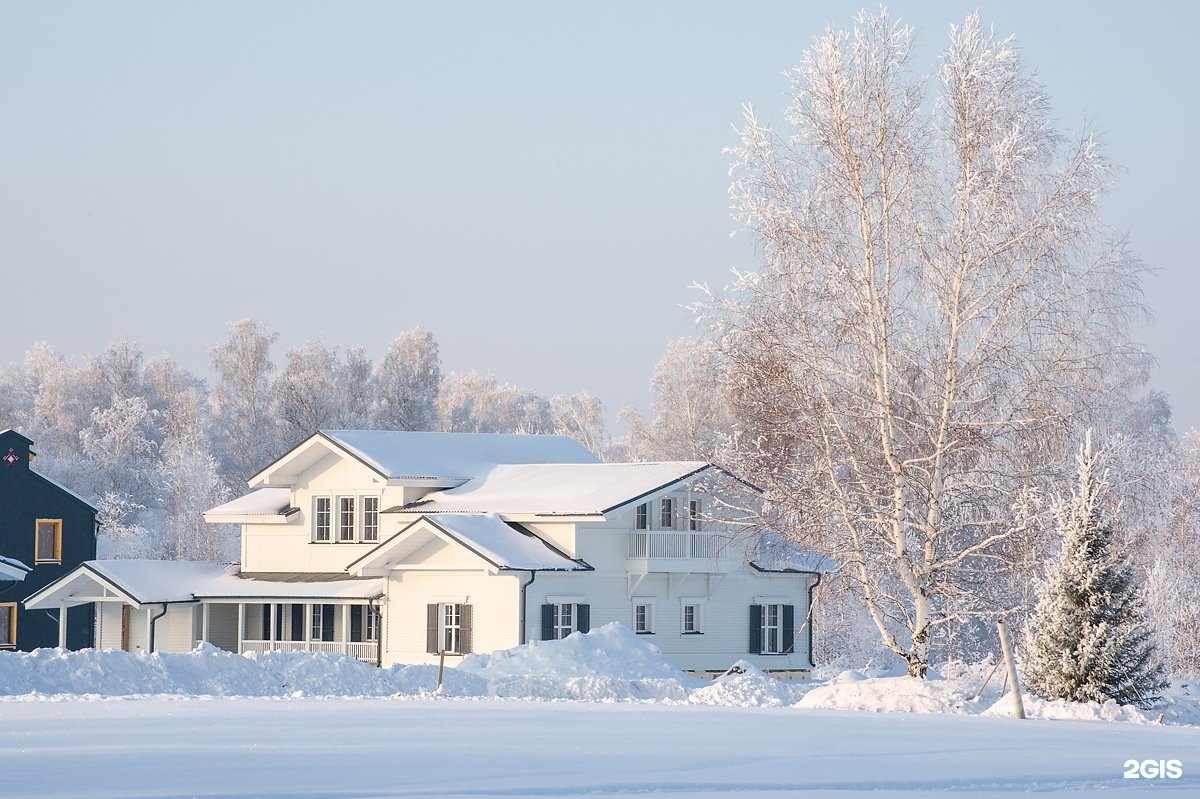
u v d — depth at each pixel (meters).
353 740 29.98
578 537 72.06
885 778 25.94
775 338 57.19
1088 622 44.12
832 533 58.50
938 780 25.89
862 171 57.09
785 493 58.16
